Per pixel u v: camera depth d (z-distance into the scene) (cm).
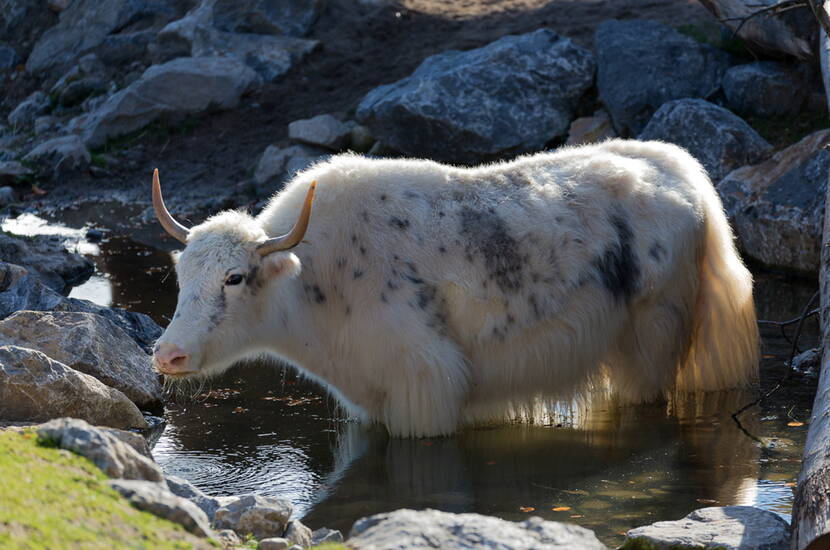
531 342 948
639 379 1013
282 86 2394
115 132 2325
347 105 2275
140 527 500
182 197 2052
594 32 2272
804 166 1530
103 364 1009
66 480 519
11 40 2925
